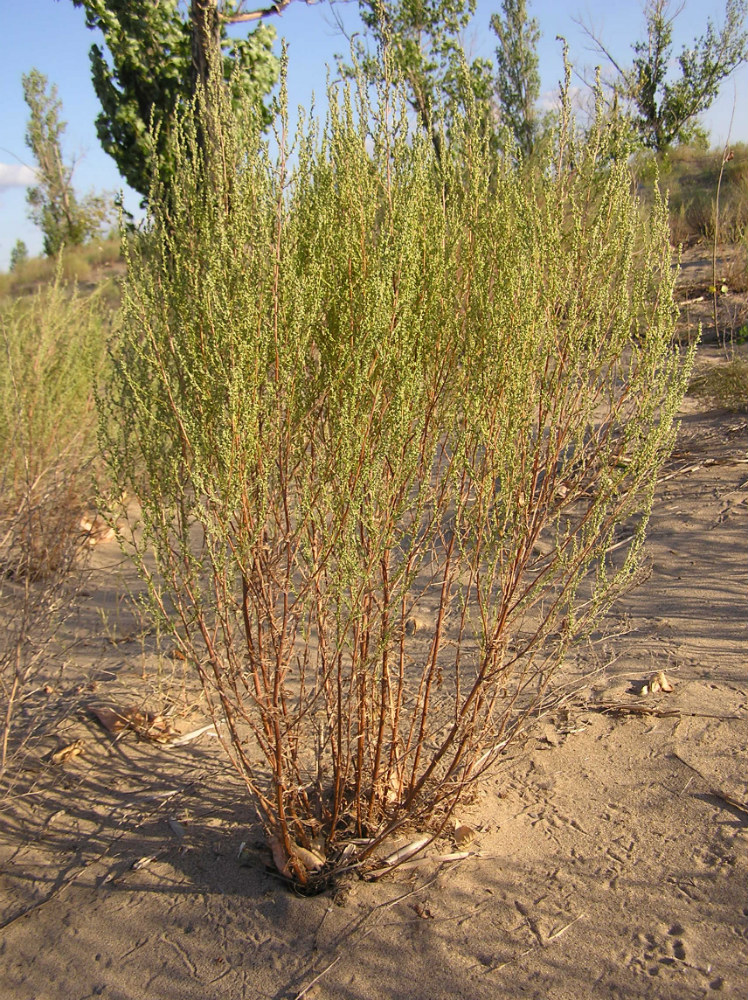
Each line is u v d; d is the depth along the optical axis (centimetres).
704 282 833
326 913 228
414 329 217
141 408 220
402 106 227
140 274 231
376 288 207
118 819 278
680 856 235
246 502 207
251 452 203
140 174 732
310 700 266
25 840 271
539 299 222
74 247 2214
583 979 202
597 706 309
